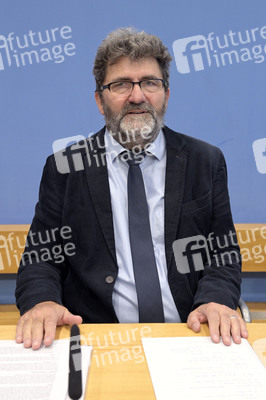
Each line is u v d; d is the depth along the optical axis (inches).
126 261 44.8
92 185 46.9
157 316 43.3
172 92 75.2
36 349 29.7
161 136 49.7
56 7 72.8
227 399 23.6
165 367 27.3
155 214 46.6
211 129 76.5
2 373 26.3
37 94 75.6
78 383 24.8
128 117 46.5
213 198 49.4
